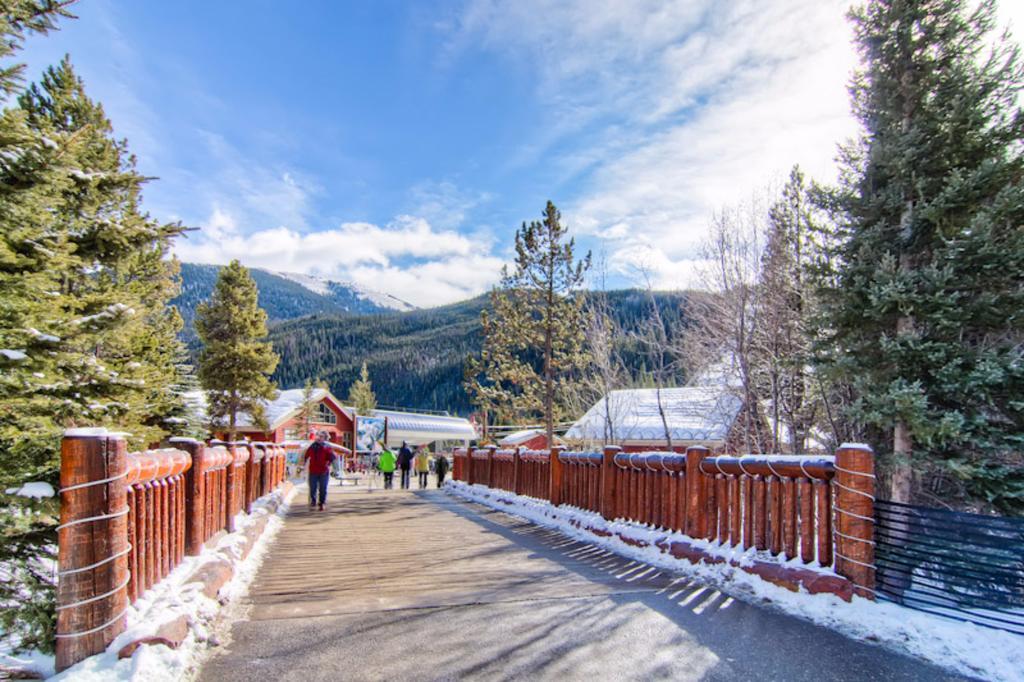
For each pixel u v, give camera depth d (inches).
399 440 2252.7
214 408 1042.7
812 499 196.1
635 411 943.0
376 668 132.3
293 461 1310.3
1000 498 274.1
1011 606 151.8
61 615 116.6
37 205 184.1
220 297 1059.9
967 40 309.0
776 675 131.5
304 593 195.5
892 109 322.3
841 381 368.2
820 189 344.8
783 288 526.9
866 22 325.7
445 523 377.1
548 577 220.7
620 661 138.4
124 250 250.5
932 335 293.6
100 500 119.7
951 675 132.3
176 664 123.5
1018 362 269.0
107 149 414.9
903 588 171.0
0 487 165.5
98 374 208.4
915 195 311.3
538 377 861.8
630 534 271.6
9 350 179.9
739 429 600.1
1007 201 263.4
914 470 293.1
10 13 173.9
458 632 157.4
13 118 171.0
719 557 216.8
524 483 463.5
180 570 174.1
